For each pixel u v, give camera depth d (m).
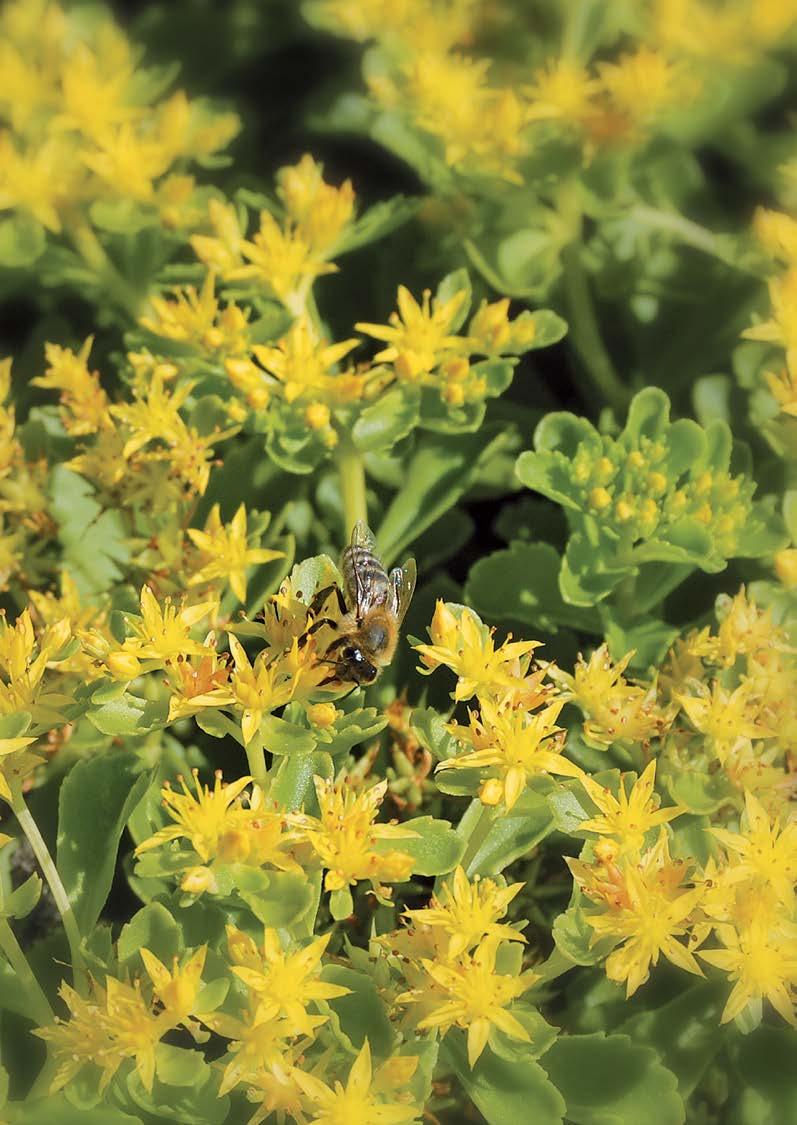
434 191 0.43
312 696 0.36
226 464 0.40
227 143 0.44
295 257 0.39
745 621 0.37
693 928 0.35
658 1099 0.35
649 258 0.43
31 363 0.43
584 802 0.36
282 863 0.35
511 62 0.45
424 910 0.35
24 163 0.41
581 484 0.38
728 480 0.39
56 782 0.39
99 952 0.35
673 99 0.42
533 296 0.43
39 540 0.41
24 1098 0.36
